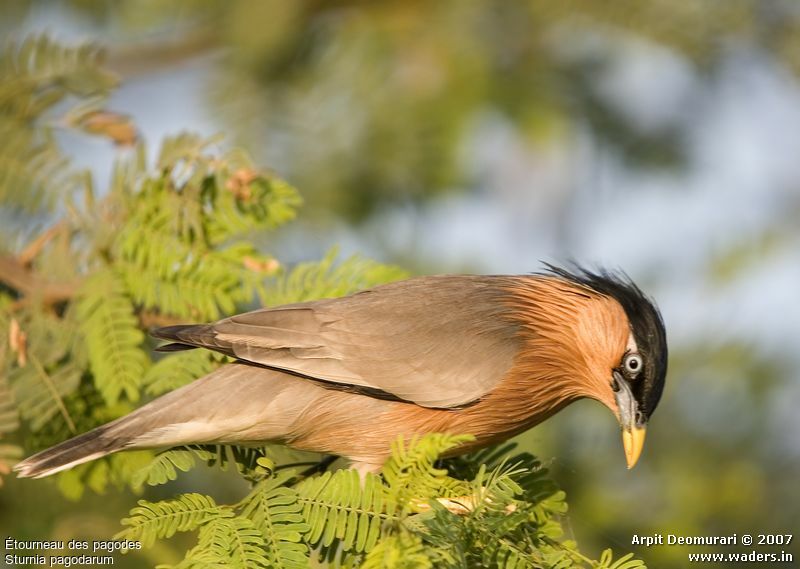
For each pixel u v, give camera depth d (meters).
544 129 14.43
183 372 10.25
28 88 11.48
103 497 11.43
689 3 14.34
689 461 12.63
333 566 8.45
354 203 14.03
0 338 10.41
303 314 10.10
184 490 11.84
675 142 14.91
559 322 10.73
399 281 10.77
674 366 13.26
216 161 10.59
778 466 12.77
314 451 10.37
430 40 14.35
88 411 10.53
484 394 10.28
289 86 14.05
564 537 10.15
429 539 7.89
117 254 10.73
